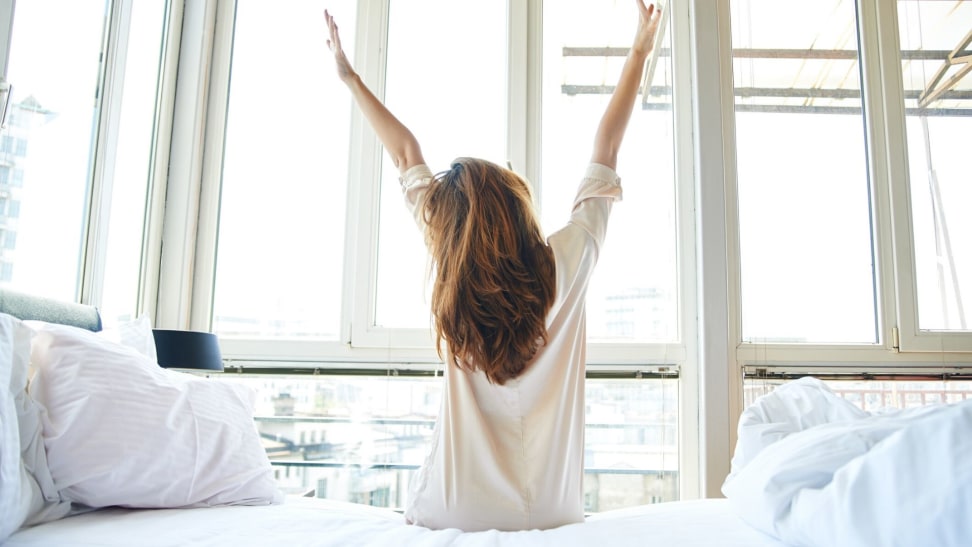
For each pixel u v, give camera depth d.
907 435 0.73
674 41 2.56
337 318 2.53
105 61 2.10
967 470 0.65
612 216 2.50
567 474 1.12
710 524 1.02
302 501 1.45
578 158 2.54
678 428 2.37
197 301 2.54
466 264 1.06
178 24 2.62
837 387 2.34
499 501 1.08
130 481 1.14
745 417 1.27
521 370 1.09
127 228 2.33
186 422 1.25
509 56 2.58
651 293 2.45
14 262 1.71
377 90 2.59
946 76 2.49
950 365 2.33
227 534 0.96
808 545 0.80
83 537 0.93
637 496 2.35
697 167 2.43
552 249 1.11
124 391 1.20
